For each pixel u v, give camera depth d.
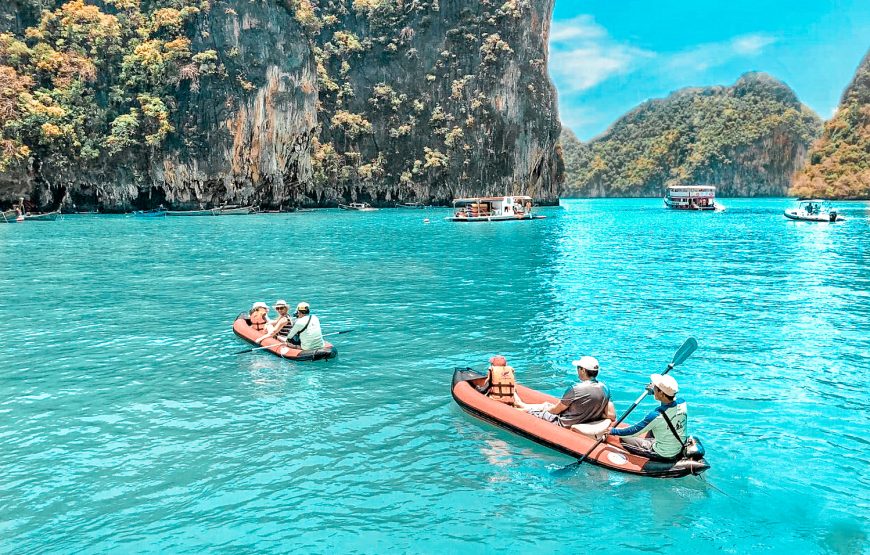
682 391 10.98
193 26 88.31
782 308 18.67
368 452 8.50
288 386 11.28
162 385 11.34
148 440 8.88
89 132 82.44
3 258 32.66
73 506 7.09
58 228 57.47
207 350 13.82
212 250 37.12
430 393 10.87
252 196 93.50
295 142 97.12
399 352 13.62
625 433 8.03
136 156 84.56
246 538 6.46
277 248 38.50
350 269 28.14
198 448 8.61
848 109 143.00
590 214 93.62
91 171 81.75
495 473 7.91
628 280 24.62
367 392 10.93
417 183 121.69
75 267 28.89
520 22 121.62
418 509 7.06
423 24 124.06
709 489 7.57
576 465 7.93
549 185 137.00
